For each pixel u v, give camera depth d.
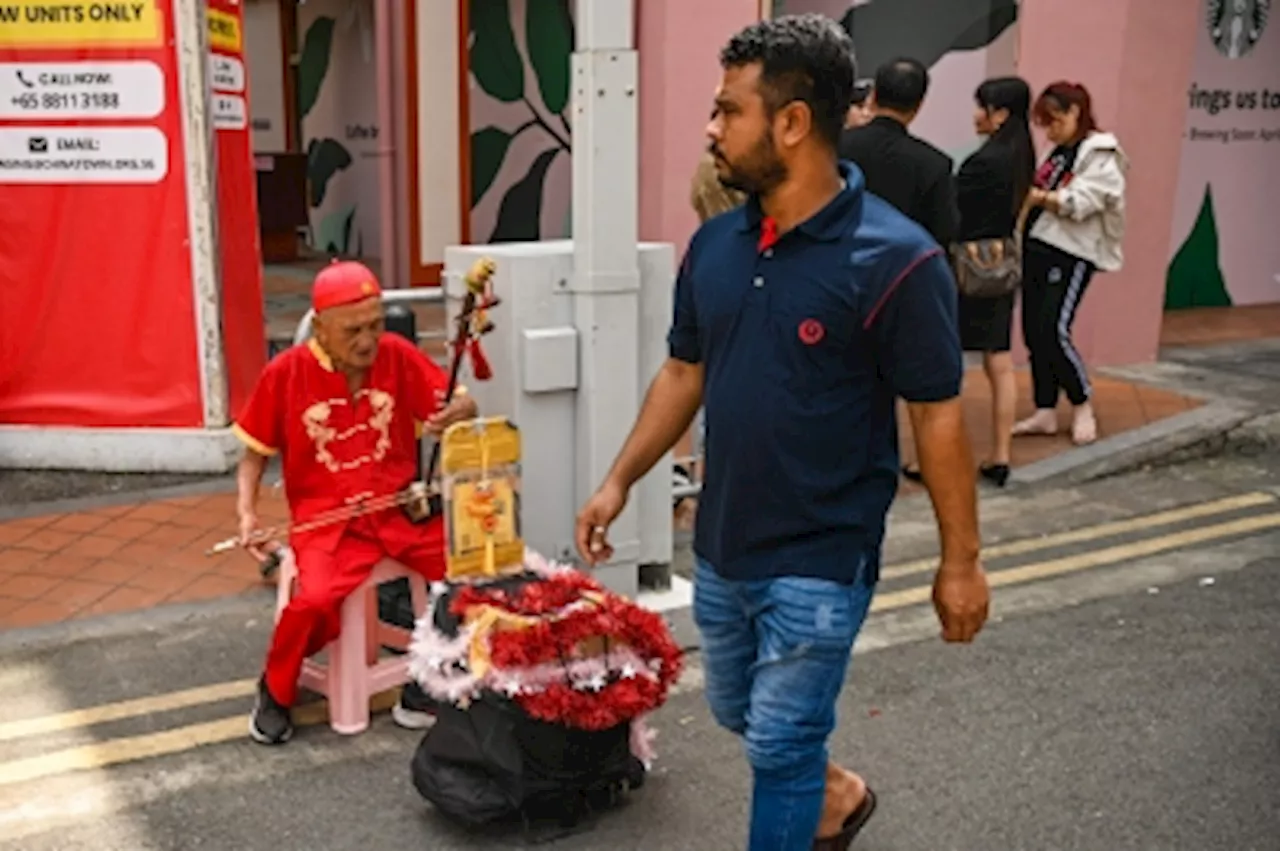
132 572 4.97
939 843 3.27
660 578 4.65
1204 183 11.02
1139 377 8.41
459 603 3.23
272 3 14.16
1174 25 8.43
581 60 3.98
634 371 4.21
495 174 10.60
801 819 2.61
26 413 6.23
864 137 5.21
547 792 3.17
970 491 2.40
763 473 2.44
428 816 3.35
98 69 5.87
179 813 3.35
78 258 6.06
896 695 4.10
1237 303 11.48
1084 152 6.55
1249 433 7.14
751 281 2.41
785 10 8.34
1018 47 8.33
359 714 3.77
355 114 13.33
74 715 3.87
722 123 2.37
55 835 3.24
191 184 5.96
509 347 4.10
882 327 2.33
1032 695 4.11
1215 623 4.71
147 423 6.18
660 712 3.94
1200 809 3.44
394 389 3.76
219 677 4.14
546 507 4.24
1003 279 6.01
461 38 10.05
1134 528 5.81
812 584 2.46
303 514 3.71
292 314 9.73
